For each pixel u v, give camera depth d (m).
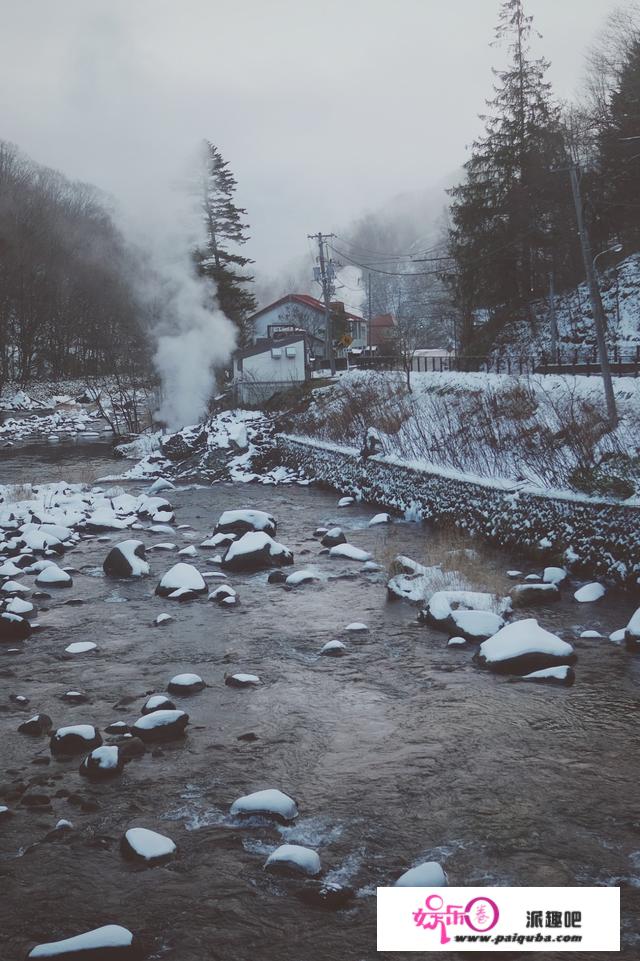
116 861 8.66
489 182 56.66
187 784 10.41
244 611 18.12
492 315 62.25
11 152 85.94
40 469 43.16
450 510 26.84
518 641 14.48
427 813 9.63
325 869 8.53
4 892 8.17
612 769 10.62
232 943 7.39
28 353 93.62
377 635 16.36
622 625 16.58
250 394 53.56
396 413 38.47
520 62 56.41
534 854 8.73
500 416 32.41
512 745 11.39
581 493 22.44
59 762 11.04
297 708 12.86
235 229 64.62
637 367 35.88
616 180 52.62
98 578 21.28
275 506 32.28
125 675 14.39
